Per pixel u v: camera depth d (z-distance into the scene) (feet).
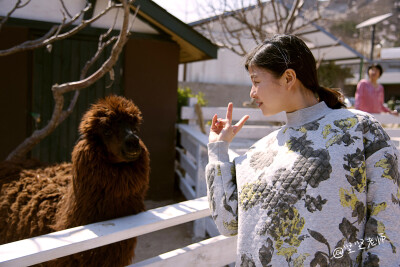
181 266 5.92
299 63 3.88
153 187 17.44
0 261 4.05
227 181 4.23
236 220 4.09
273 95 3.98
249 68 4.15
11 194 7.84
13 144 15.16
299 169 3.51
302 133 3.76
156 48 16.78
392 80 56.18
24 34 14.74
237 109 17.33
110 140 6.14
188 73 40.63
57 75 15.72
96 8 15.70
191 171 16.16
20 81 14.97
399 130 17.39
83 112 16.31
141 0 14.85
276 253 3.47
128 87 16.47
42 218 6.91
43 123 15.74
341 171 3.36
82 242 4.77
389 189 3.30
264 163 3.88
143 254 11.73
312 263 3.28
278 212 3.51
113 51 8.65
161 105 17.13
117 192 6.26
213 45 16.87
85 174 6.20
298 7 18.03
